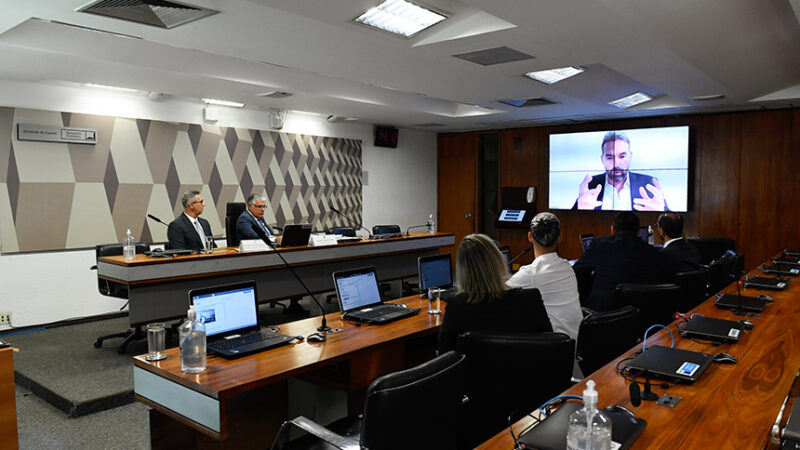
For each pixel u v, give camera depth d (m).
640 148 7.62
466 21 3.58
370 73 4.83
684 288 3.44
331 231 6.61
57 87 5.32
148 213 5.97
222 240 6.62
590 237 5.98
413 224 9.51
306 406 2.69
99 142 5.59
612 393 1.58
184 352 2.11
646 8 3.05
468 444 2.01
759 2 3.07
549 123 8.54
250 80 5.10
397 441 1.50
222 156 6.62
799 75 5.32
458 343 1.96
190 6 3.10
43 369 3.96
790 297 3.16
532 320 2.25
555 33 3.52
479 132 9.45
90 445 2.97
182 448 2.31
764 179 7.11
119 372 3.90
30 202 5.17
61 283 5.39
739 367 1.81
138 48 4.09
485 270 2.25
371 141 8.68
